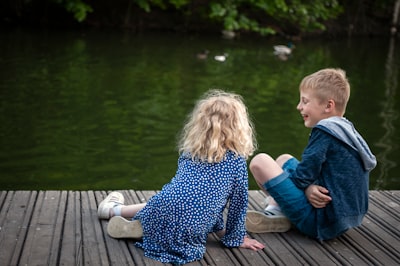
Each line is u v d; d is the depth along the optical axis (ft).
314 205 9.56
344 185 9.45
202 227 8.84
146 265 8.63
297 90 27.09
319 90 9.70
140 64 31.24
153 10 44.96
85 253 8.94
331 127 9.43
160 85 26.66
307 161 9.48
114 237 9.45
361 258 9.20
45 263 8.56
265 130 20.58
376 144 19.94
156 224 8.91
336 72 9.87
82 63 30.58
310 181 9.57
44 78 26.71
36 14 42.65
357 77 31.55
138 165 16.78
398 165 17.94
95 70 29.09
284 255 9.20
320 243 9.71
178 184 8.83
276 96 25.76
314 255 9.25
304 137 19.92
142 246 9.10
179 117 21.57
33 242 9.23
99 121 20.68
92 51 34.06
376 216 11.07
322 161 9.43
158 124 20.65
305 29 46.19
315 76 9.88
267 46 40.65
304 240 9.82
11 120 20.21
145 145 18.44
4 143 17.88
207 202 8.75
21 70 28.07
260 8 45.93
